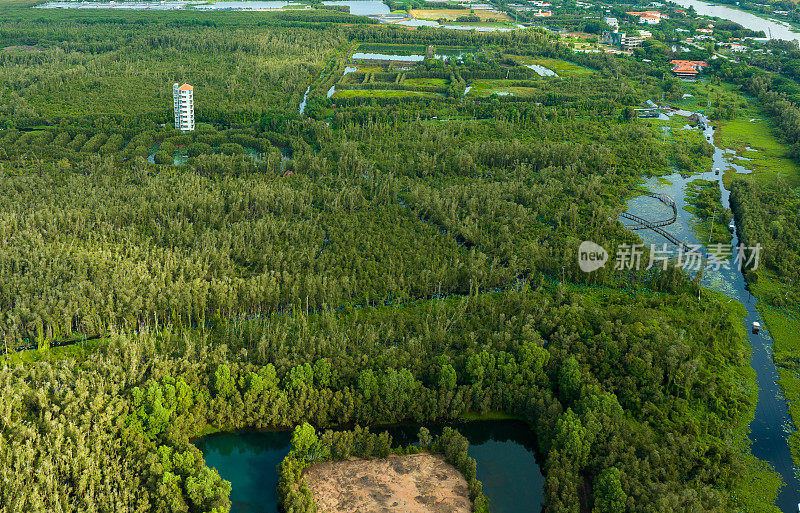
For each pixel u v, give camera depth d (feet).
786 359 643.04
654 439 534.37
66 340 643.86
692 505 450.30
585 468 508.53
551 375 597.93
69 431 487.20
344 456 516.32
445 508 479.00
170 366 568.00
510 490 510.17
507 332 628.69
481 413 576.20
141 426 513.45
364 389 562.25
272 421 553.64
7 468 454.81
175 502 450.30
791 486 499.51
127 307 652.48
